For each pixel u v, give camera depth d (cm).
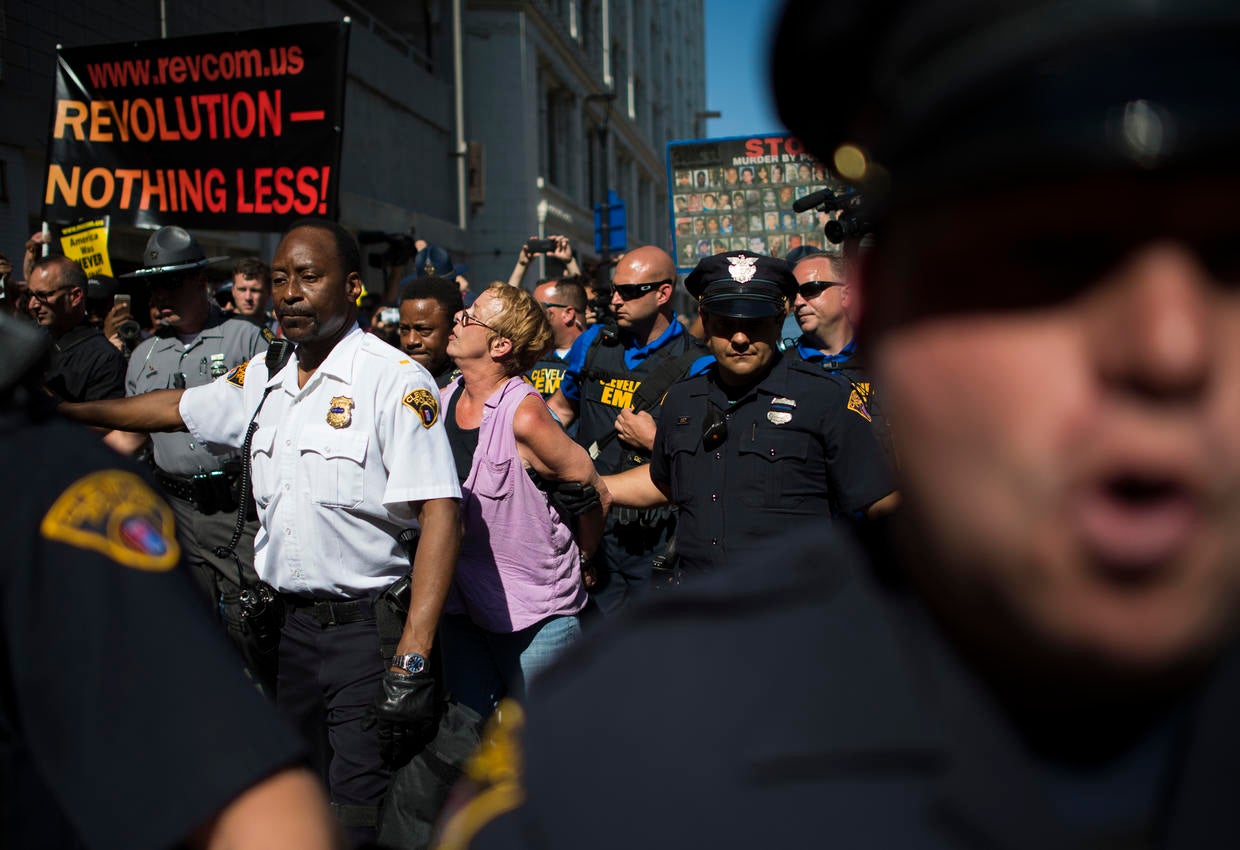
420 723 233
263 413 273
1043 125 39
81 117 546
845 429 273
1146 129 38
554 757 58
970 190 42
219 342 461
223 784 87
